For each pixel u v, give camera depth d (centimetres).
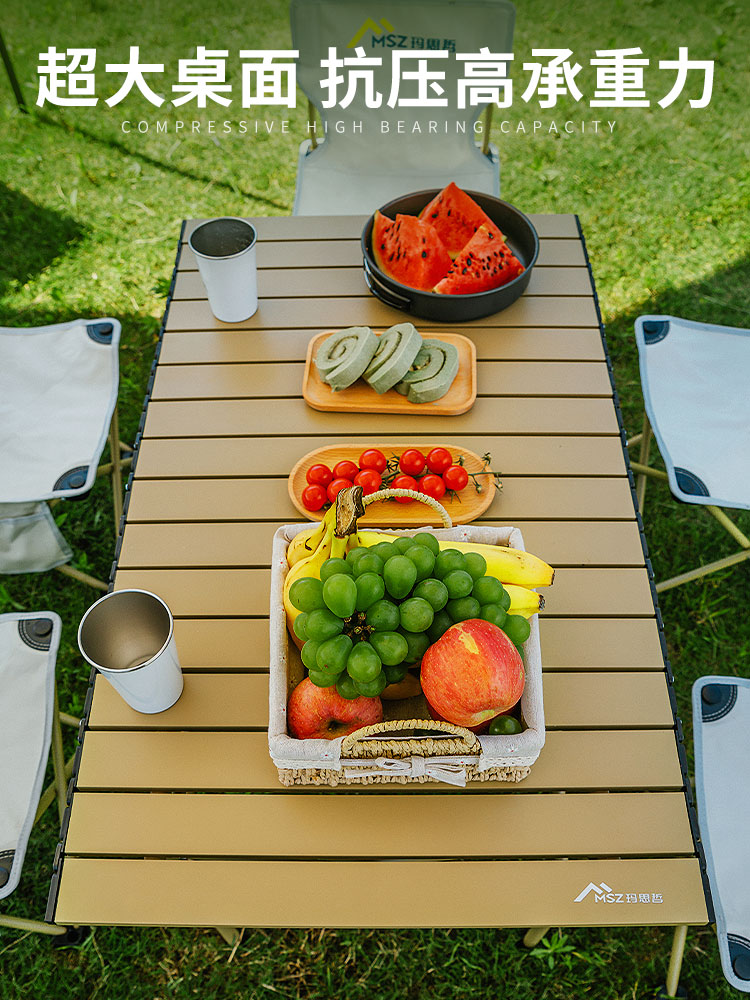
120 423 273
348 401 169
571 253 202
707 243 326
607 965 177
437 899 116
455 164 250
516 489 158
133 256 320
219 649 138
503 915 115
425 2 216
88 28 414
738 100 384
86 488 172
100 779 125
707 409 194
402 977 177
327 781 121
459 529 127
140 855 119
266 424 169
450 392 172
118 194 343
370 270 180
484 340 183
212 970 178
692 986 176
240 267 173
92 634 116
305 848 119
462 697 97
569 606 143
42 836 194
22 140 361
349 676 102
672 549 244
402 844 119
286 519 155
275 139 370
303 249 204
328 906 115
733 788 145
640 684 134
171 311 191
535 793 124
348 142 247
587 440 166
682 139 367
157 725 129
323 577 104
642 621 141
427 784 124
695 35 413
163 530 154
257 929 182
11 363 201
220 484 160
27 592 234
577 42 409
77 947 179
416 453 154
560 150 363
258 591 146
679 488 169
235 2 432
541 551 150
